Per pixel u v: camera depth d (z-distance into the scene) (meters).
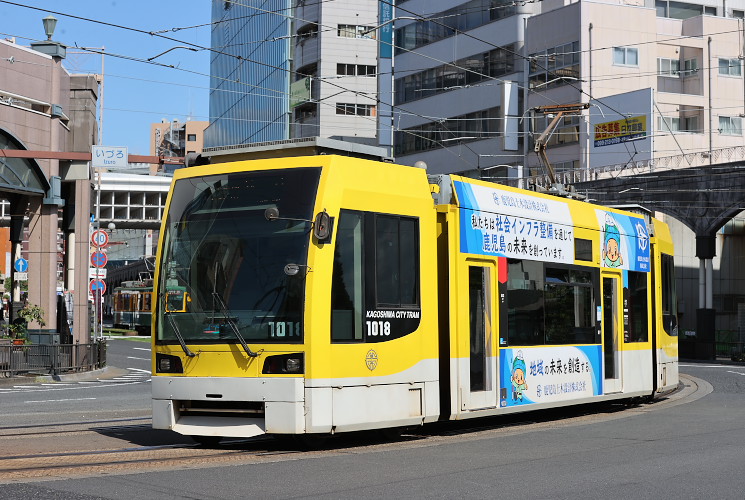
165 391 12.02
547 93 52.84
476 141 55.94
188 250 12.26
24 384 28.33
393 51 62.94
